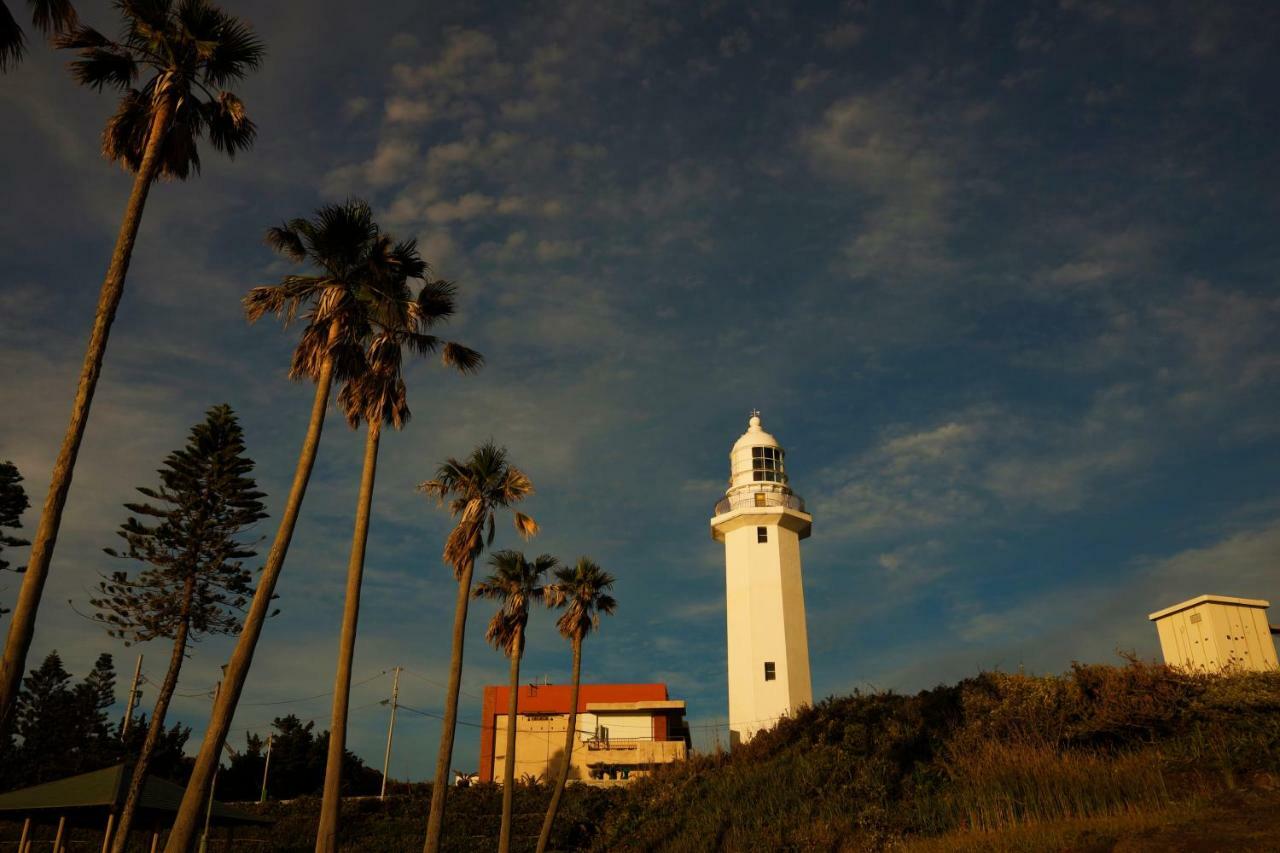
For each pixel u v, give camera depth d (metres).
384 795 56.00
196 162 17.81
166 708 41.16
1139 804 18.53
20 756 58.25
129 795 26.97
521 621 36.84
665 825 34.44
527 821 46.25
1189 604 26.58
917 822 23.45
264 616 17.44
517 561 37.75
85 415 13.89
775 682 48.28
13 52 15.10
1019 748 24.08
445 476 32.25
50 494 13.27
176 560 42.94
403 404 24.62
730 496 53.97
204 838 28.45
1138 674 23.48
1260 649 25.58
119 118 17.28
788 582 51.00
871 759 30.23
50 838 45.88
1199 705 21.77
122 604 42.38
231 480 43.75
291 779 65.94
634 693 64.31
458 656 29.28
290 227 21.52
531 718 61.41
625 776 55.59
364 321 22.02
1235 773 18.47
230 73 17.88
